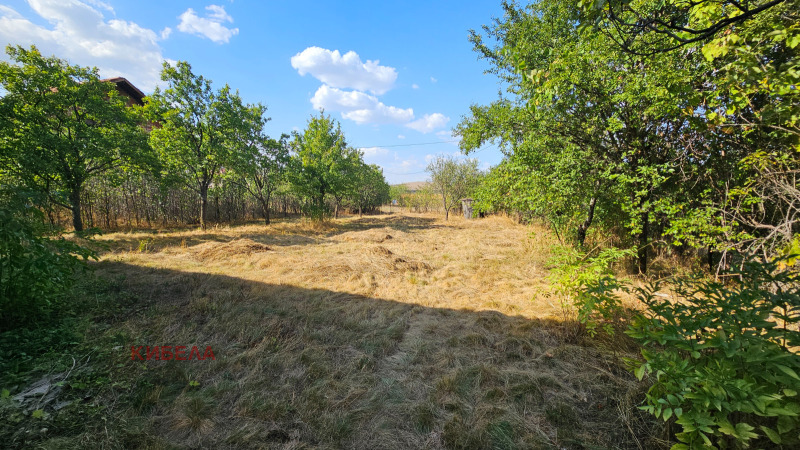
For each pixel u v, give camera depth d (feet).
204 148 36.73
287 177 47.62
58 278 10.27
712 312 5.68
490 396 8.38
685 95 9.85
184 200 47.32
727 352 4.57
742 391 4.19
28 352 8.93
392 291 17.10
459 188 59.67
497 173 21.53
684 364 4.88
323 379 8.94
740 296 5.80
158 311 13.14
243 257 23.75
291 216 67.41
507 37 19.52
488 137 19.83
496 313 13.88
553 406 7.89
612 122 14.02
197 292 15.56
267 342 10.80
